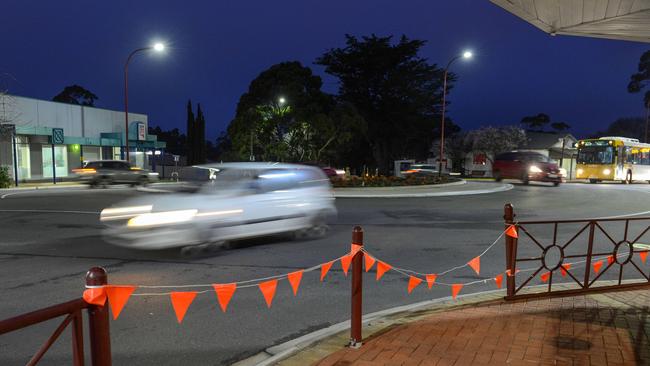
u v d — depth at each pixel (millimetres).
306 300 5809
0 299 5773
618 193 23078
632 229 11703
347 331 4496
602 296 5578
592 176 32312
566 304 5234
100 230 10867
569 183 33656
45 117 32281
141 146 39969
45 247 8938
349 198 19984
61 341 4484
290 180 9875
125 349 4316
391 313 5078
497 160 32344
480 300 5465
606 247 9273
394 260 8031
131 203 8531
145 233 7988
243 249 8891
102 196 19984
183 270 7238
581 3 4355
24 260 7863
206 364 4031
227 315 5254
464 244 9523
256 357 4184
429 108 51562
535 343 4055
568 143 54344
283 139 33594
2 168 25828
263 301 5750
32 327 4836
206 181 9320
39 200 18172
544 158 30891
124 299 2342
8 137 27234
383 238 10188
